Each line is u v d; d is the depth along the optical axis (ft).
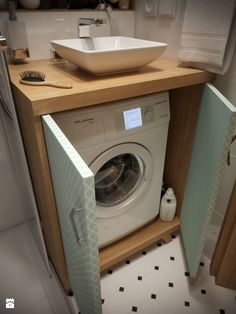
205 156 3.42
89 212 1.96
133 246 4.28
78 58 2.97
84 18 3.98
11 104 2.71
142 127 3.43
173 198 4.63
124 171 4.31
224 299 3.82
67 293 3.90
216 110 3.05
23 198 4.84
